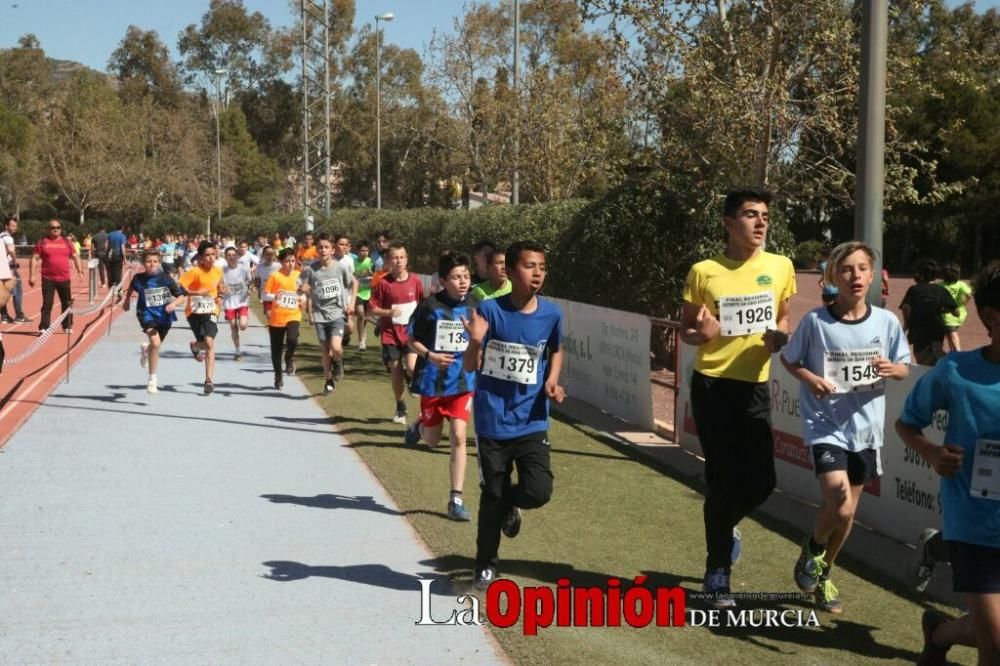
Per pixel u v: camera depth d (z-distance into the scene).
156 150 79.81
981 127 44.59
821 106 13.33
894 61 13.59
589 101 29.19
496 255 8.19
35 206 79.38
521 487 5.75
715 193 14.67
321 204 76.62
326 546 6.64
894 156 14.26
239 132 86.38
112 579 5.98
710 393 5.54
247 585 5.89
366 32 74.00
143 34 95.00
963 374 3.96
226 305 16.58
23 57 96.75
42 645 5.01
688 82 13.68
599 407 12.46
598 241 15.86
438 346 7.64
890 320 5.33
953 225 51.00
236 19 91.62
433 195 62.16
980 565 3.88
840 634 5.23
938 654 4.46
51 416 11.12
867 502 7.39
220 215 75.25
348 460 9.24
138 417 11.20
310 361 16.67
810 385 5.23
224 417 11.32
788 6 13.25
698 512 7.54
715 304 5.49
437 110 40.66
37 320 22.58
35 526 7.03
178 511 7.45
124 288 34.56
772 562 6.42
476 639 5.12
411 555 6.48
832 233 49.53
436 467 8.97
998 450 3.86
